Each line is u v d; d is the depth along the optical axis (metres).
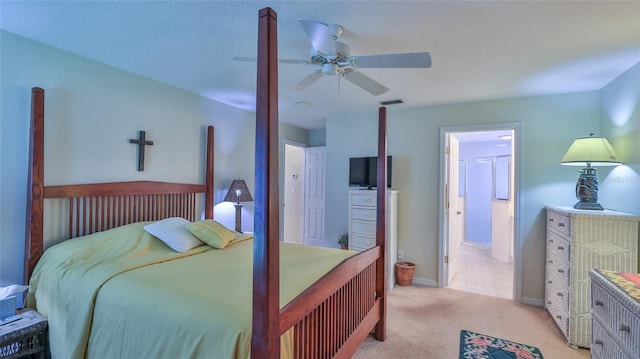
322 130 5.60
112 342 1.60
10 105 2.11
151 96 2.97
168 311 1.47
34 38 2.15
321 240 5.42
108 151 2.63
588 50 2.16
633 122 2.43
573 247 2.44
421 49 2.17
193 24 1.92
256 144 1.20
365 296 2.27
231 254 2.45
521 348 2.39
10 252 2.13
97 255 2.18
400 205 3.94
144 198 2.89
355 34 1.97
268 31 1.19
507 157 5.30
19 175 2.16
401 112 3.95
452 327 2.73
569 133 3.16
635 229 2.29
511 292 3.61
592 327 1.72
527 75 2.67
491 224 5.71
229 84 3.10
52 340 1.88
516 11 1.69
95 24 1.94
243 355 1.22
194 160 3.41
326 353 1.72
